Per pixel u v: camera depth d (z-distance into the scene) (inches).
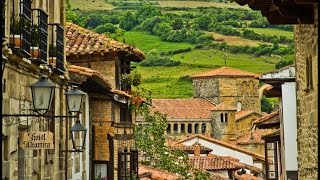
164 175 2167.8
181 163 2628.0
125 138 1766.7
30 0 1026.1
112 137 1653.5
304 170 947.3
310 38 868.6
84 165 1537.9
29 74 1035.9
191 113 7573.8
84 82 1395.2
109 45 1782.7
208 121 7628.0
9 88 919.7
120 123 1752.0
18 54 933.8
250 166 4315.9
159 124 2456.9
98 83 1457.9
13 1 932.0
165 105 7578.7
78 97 1035.9
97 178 1614.2
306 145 930.7
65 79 1290.6
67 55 1771.7
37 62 1038.4
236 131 7667.3
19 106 976.3
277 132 1886.1
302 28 932.0
